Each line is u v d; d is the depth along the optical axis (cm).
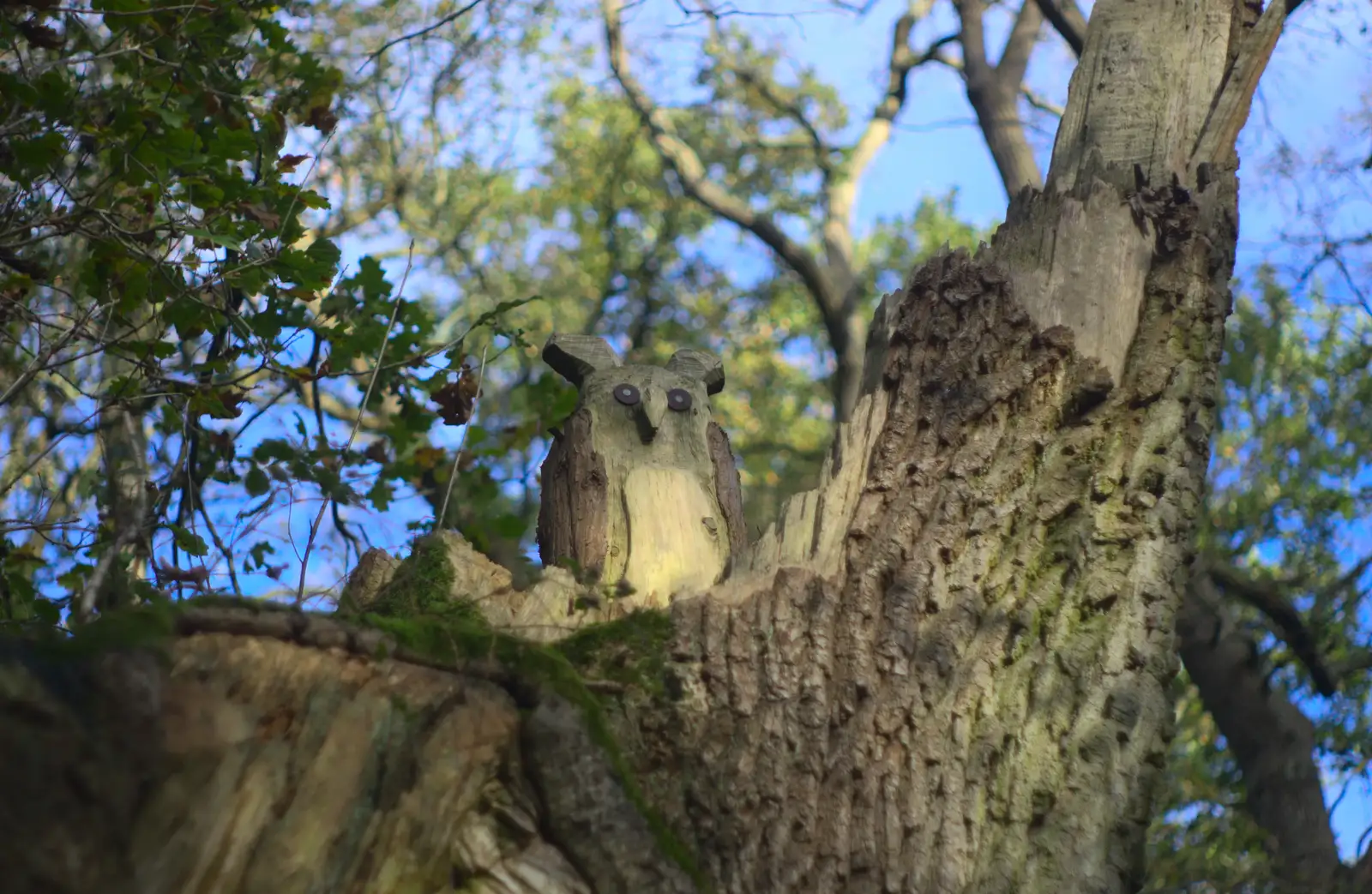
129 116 326
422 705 244
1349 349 823
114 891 203
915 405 386
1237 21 503
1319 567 759
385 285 354
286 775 225
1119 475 375
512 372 1163
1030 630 342
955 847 297
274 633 236
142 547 353
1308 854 579
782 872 287
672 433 412
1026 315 399
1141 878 317
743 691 315
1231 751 650
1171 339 407
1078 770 318
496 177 1259
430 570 330
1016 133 986
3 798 196
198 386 342
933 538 353
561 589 339
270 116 379
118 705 211
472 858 244
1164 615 351
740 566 356
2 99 329
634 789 261
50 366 349
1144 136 462
